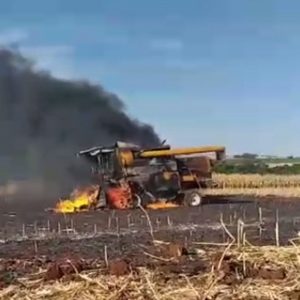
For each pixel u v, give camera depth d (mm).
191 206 29750
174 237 14062
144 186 30375
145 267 8422
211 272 7859
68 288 7551
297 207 26969
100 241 13797
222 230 15617
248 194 39625
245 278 7719
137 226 18406
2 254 11672
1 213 26531
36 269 8977
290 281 7559
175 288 7402
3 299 7340
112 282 7664
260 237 13281
